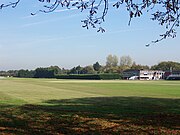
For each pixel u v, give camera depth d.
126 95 40.78
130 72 183.38
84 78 168.50
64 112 19.20
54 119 16.61
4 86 67.62
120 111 19.94
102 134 13.07
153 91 51.19
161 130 13.67
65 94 42.47
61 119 16.59
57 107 22.34
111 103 27.12
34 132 13.45
